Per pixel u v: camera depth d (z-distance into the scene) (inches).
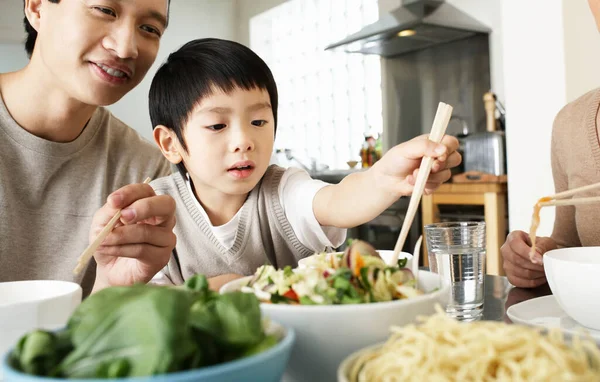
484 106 145.6
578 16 99.0
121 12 40.2
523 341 15.5
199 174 41.8
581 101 52.5
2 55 179.6
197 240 44.7
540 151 101.8
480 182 115.4
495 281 38.9
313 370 19.4
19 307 19.7
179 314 13.5
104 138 53.0
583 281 24.1
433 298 19.6
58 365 14.0
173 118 42.6
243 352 15.0
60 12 39.9
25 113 47.5
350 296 19.8
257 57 42.6
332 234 44.8
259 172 41.4
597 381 13.9
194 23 215.6
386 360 15.9
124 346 13.3
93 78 41.1
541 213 101.6
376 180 33.7
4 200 46.7
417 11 138.4
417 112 163.8
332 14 196.4
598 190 47.4
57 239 49.6
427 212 127.1
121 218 30.6
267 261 44.9
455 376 14.7
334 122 198.4
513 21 104.7
